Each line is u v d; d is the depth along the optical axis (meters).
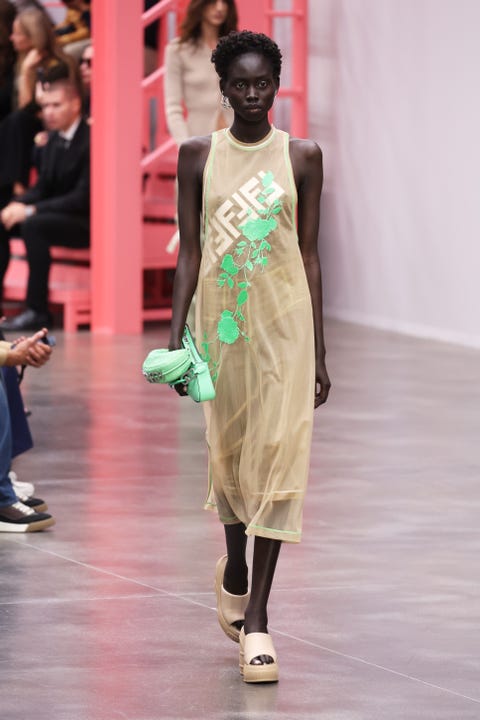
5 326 23.89
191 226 8.48
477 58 22.97
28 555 10.90
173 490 13.13
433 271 24.14
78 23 27.31
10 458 11.67
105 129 23.86
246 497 8.44
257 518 8.29
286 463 8.27
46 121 24.25
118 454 14.66
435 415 17.11
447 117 23.67
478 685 8.24
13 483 12.37
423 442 15.48
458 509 12.54
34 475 13.66
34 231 23.86
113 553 10.98
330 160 26.69
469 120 23.20
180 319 8.45
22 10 26.66
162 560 10.80
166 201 25.25
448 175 23.70
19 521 11.57
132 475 13.73
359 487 13.33
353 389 18.88
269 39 8.25
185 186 8.45
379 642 8.97
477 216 23.11
